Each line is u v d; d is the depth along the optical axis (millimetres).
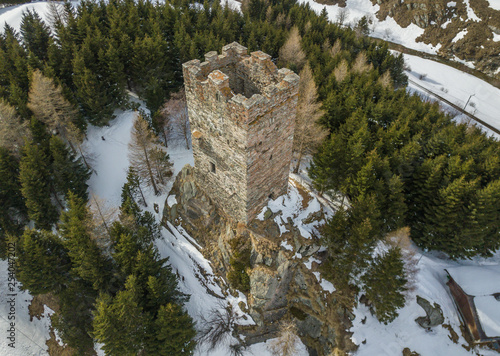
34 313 39094
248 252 33656
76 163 42406
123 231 32469
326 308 32219
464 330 34156
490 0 102500
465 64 99312
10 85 48438
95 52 51594
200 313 35094
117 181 46281
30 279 32281
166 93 51250
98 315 27969
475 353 33094
